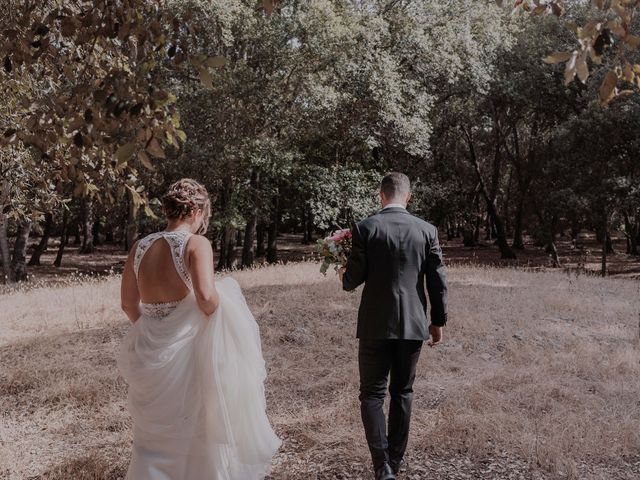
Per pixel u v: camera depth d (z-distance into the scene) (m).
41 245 32.00
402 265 3.58
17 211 6.00
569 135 22.72
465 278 12.52
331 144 22.19
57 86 4.36
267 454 3.08
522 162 33.72
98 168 3.25
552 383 5.25
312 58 19.25
